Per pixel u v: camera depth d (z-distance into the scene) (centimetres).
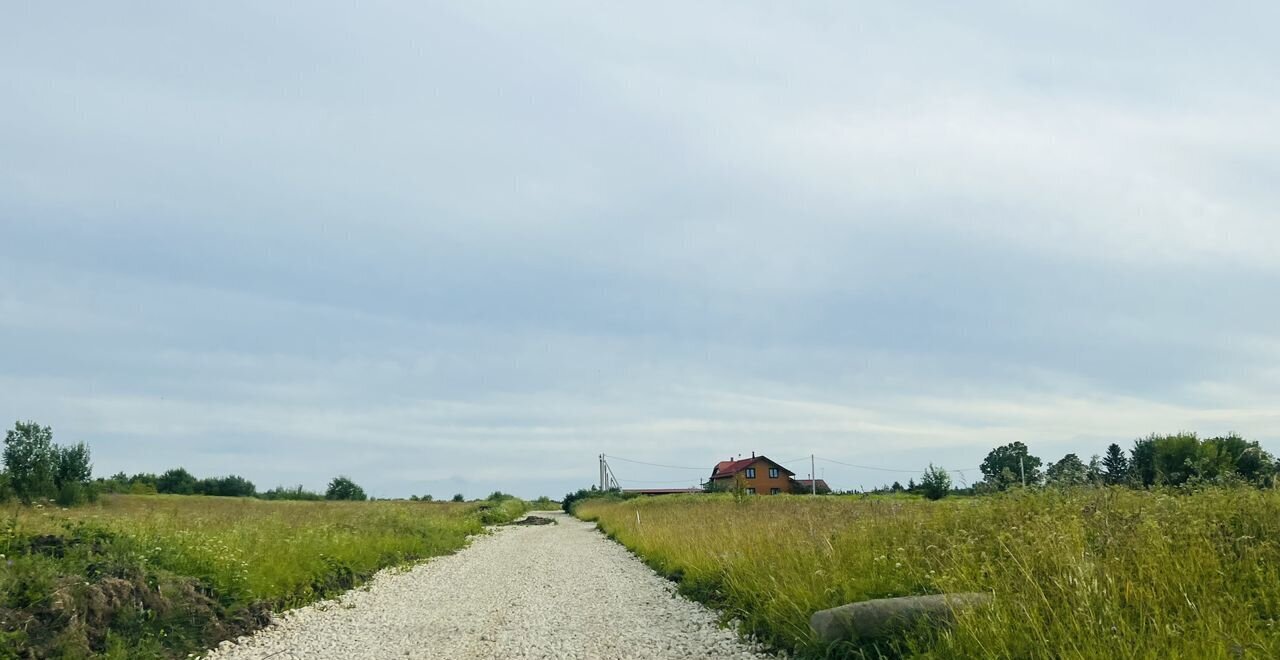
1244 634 648
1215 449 1533
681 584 1606
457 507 6359
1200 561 786
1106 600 698
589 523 5422
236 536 1588
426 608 1403
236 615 1193
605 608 1380
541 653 1010
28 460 5491
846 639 859
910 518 1323
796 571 1155
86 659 919
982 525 1130
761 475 11056
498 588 1692
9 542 1136
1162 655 617
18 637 891
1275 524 937
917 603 852
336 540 1945
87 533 1272
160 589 1129
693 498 6278
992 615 741
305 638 1123
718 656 970
